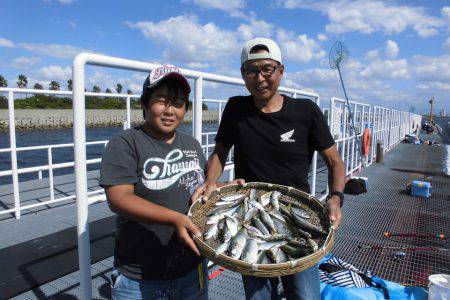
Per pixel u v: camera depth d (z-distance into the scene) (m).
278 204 2.16
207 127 12.25
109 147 1.65
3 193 6.11
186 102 1.81
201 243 1.55
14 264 3.29
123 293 1.79
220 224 1.95
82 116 1.69
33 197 5.88
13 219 4.69
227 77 2.71
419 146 15.48
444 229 4.63
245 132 2.27
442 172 9.04
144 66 1.95
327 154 2.23
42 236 4.05
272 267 1.46
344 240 4.20
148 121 1.78
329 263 3.09
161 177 1.78
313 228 1.91
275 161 2.25
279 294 2.73
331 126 6.09
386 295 2.68
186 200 1.91
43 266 3.26
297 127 2.18
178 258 1.84
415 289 2.80
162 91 1.70
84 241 1.80
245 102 2.33
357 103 8.09
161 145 1.81
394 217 5.13
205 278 2.07
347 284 2.75
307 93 4.32
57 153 17.62
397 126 16.27
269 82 2.08
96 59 1.70
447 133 17.38
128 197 1.59
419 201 6.05
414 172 9.05
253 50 2.05
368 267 3.47
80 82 1.65
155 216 1.56
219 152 2.48
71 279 3.08
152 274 1.77
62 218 4.74
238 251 1.77
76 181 1.74
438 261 3.60
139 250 1.75
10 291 2.79
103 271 3.23
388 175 8.59
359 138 8.91
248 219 2.08
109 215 4.90
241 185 2.24
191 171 1.94
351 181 6.19
